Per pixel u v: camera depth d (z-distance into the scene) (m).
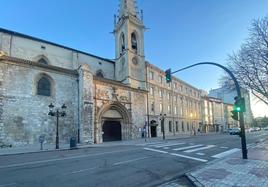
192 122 61.44
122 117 35.91
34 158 14.50
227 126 84.81
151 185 8.06
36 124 25.66
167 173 10.02
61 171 10.12
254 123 101.81
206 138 35.12
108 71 42.34
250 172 8.98
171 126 50.56
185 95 59.50
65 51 35.75
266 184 7.19
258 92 21.56
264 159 12.26
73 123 29.02
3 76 23.97
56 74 28.70
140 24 44.88
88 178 8.84
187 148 19.81
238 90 13.40
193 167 11.44
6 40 29.03
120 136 35.22
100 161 12.88
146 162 12.62
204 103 71.31
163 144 24.33
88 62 38.94
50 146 23.86
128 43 41.44
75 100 29.89
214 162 11.95
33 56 31.58
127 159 13.63
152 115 43.50
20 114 24.59
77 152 17.98
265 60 18.50
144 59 43.81
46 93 27.66
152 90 45.38
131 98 37.19
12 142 23.50
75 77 30.56
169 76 16.36
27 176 9.15
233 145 22.39
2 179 8.66
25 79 25.66
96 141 30.28
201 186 7.21
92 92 30.55
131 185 7.97
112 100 33.75
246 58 19.72
